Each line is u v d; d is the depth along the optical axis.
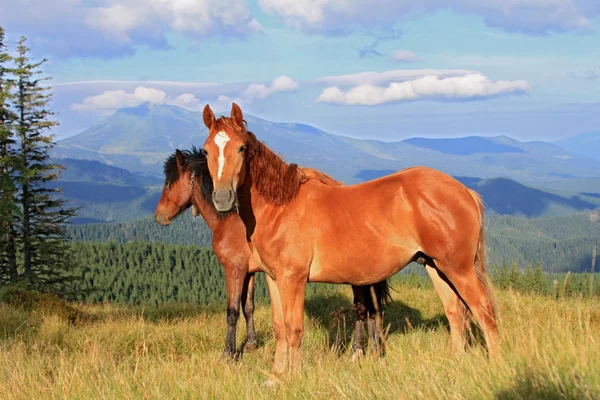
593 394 2.94
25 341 8.31
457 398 3.27
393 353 5.15
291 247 5.24
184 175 8.14
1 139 23.97
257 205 5.36
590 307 6.44
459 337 5.47
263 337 8.50
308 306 10.30
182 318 11.65
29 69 24.81
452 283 5.15
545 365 3.36
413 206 5.07
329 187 5.43
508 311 7.41
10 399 4.77
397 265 5.23
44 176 24.73
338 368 4.90
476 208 5.12
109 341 8.18
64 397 4.49
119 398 4.36
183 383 4.55
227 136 4.96
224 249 7.30
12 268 24.09
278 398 3.98
